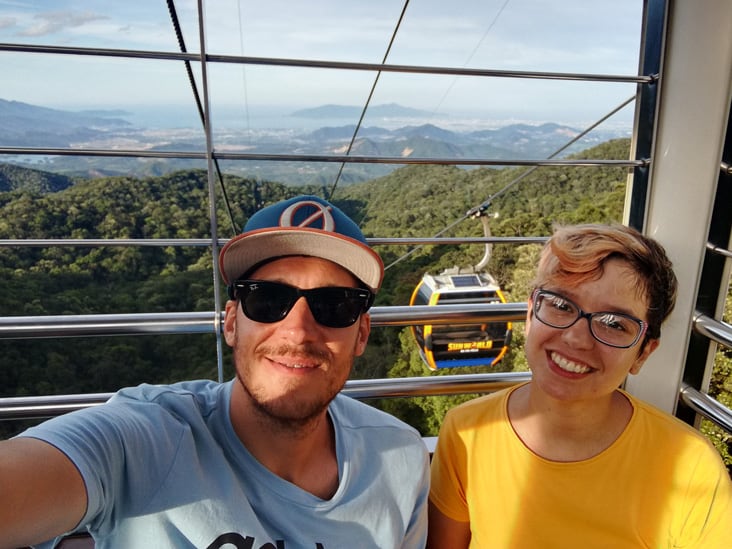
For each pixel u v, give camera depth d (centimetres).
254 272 86
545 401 99
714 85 128
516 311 131
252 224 87
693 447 94
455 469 110
